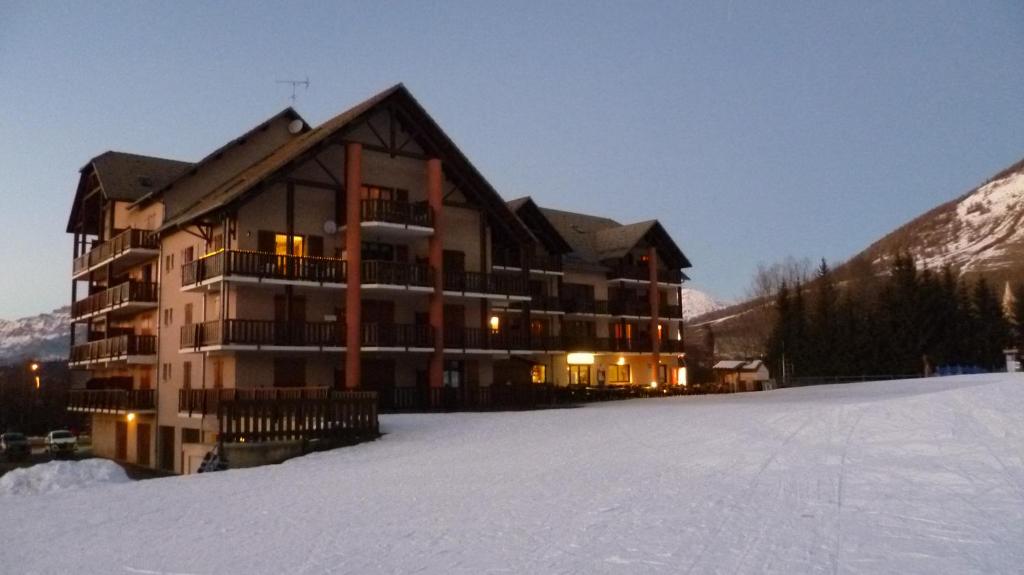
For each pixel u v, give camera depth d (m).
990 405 18.44
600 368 62.28
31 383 91.88
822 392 44.84
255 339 34.19
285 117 44.97
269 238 36.25
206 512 13.20
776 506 10.97
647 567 8.05
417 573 8.30
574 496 12.85
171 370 40.53
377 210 37.91
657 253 66.44
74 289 53.09
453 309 42.78
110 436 48.94
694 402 40.38
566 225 66.88
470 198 43.81
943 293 76.75
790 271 117.94
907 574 7.32
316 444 23.33
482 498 13.16
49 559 10.02
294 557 9.34
